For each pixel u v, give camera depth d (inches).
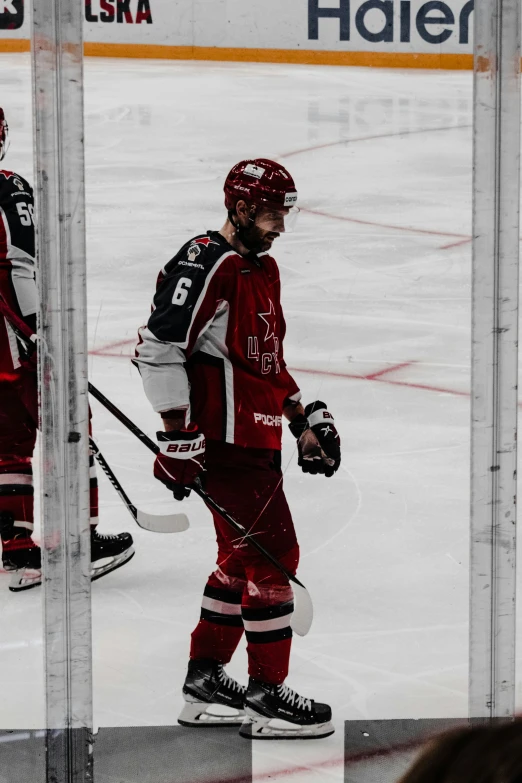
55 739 233.1
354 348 692.1
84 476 226.7
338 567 420.5
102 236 910.4
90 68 1588.3
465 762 87.2
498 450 237.3
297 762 296.0
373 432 567.2
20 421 399.5
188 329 296.4
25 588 398.0
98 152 1183.6
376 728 313.9
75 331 223.0
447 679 343.3
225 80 1558.8
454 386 636.1
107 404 355.3
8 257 394.9
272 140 1258.6
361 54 1695.4
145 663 346.9
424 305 780.0
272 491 309.4
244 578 314.3
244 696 317.1
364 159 1198.9
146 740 303.7
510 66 223.3
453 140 1293.1
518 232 229.5
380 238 938.7
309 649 361.1
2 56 1566.2
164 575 410.3
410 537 448.8
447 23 1699.1
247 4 1670.8
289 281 821.2
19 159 1090.7
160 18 1656.0
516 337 233.3
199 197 1035.9
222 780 286.5
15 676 336.8
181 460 301.0
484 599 242.1
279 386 314.7
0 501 400.5
